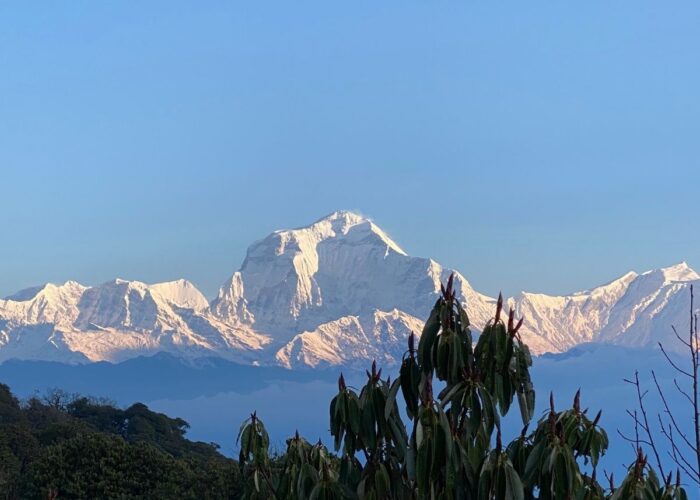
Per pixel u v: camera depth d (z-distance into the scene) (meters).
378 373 17.61
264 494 18.95
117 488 96.69
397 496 17.33
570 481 15.66
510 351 16.56
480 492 15.66
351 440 17.58
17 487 102.25
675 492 15.70
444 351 16.38
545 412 16.44
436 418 15.90
